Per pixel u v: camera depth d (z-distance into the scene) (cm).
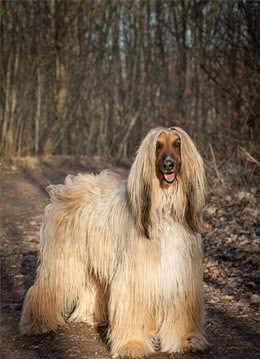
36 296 541
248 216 921
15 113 1742
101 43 1995
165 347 481
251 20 1159
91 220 514
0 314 604
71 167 1638
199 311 488
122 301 469
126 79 2000
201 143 1457
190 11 1867
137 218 455
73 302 576
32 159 1702
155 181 455
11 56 1741
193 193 463
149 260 459
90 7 1953
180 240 466
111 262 491
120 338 472
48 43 1853
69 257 534
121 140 1923
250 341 514
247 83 1190
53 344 517
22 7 1802
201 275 488
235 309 595
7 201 1173
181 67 1884
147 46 2003
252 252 761
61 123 1903
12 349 512
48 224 550
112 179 549
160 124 1905
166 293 466
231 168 1102
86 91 1981
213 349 495
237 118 1211
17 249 864
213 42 1534
